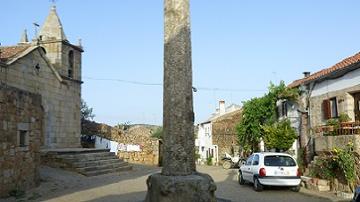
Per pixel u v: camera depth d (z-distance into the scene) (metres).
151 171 29.44
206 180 8.98
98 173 24.52
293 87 25.84
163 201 8.72
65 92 31.34
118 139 41.28
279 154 18.45
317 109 22.42
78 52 33.56
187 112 9.32
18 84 25.75
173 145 9.19
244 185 20.61
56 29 31.56
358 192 10.75
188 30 9.62
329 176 17.75
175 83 9.33
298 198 15.78
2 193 14.01
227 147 50.12
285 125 25.81
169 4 9.63
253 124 31.94
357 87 18.66
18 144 15.42
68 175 21.73
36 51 27.78
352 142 16.20
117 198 14.96
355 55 22.02
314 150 21.30
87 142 40.00
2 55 26.00
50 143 29.12
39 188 16.89
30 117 16.56
